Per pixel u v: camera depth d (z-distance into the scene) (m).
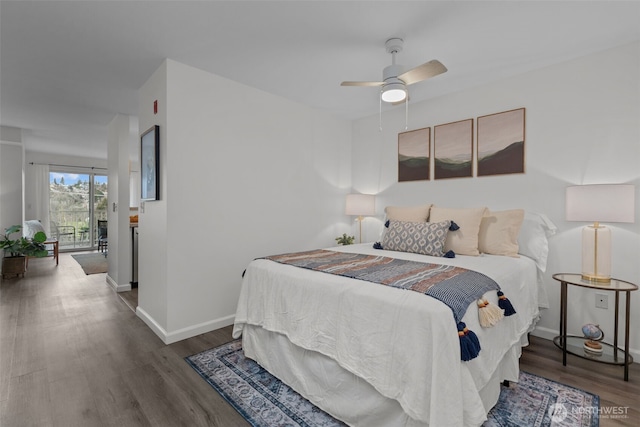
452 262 2.29
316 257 2.45
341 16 2.00
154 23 2.07
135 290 4.16
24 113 3.99
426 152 3.54
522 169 2.85
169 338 2.58
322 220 3.97
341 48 2.39
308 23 2.08
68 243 7.70
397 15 1.99
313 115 3.84
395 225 2.98
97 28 2.13
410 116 3.70
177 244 2.62
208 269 2.83
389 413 1.47
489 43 2.33
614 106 2.39
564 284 2.30
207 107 2.80
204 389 1.93
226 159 2.95
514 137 2.89
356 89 3.21
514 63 2.65
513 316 1.96
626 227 2.35
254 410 1.74
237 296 3.05
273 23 2.08
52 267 5.70
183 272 2.67
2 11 1.93
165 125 2.56
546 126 2.72
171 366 2.20
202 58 2.55
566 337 2.36
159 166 2.65
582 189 2.26
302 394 1.85
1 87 3.14
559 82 2.65
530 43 2.33
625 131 2.35
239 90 3.04
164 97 2.57
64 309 3.39
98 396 1.85
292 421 1.66
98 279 4.80
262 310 2.15
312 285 1.83
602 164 2.45
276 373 2.05
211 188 2.84
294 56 2.52
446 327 1.30
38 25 2.08
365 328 1.53
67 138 5.45
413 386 1.33
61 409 1.73
